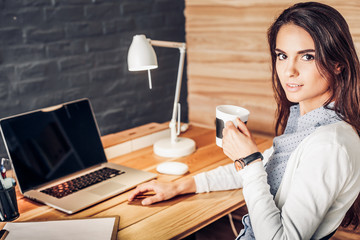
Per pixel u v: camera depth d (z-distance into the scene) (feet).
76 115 4.82
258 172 3.24
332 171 2.84
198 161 5.01
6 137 4.14
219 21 7.41
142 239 3.30
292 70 3.12
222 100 7.79
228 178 4.25
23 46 6.48
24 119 4.33
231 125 3.49
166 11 8.02
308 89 3.13
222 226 6.95
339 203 3.02
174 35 8.26
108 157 5.20
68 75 7.07
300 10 3.07
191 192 4.17
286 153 3.35
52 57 6.82
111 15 7.36
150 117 8.32
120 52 7.65
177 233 3.38
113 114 7.76
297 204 2.89
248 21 6.93
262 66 6.92
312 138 3.05
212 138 5.87
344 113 3.16
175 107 5.36
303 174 2.93
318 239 3.13
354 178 2.96
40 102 6.84
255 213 3.09
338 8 5.82
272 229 2.94
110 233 3.30
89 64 7.29
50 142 4.49
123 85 7.80
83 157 4.75
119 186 4.25
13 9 6.28
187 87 8.69
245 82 7.27
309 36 3.02
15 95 6.55
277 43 3.23
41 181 4.30
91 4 7.08
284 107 4.01
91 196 4.02
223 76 7.64
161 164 4.73
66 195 4.06
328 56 2.99
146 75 8.06
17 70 6.50
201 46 7.91
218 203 3.93
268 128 7.12
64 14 6.81
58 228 3.41
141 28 7.79
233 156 3.43
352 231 5.61
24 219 3.66
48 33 6.70
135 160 5.13
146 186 4.08
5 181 3.56
